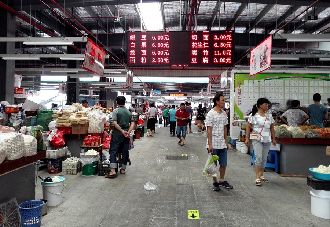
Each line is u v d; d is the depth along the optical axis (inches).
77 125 271.7
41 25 523.2
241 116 437.1
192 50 370.0
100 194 189.0
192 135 653.9
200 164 299.6
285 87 432.5
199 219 148.5
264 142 214.7
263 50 285.0
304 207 167.2
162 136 618.8
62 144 253.9
